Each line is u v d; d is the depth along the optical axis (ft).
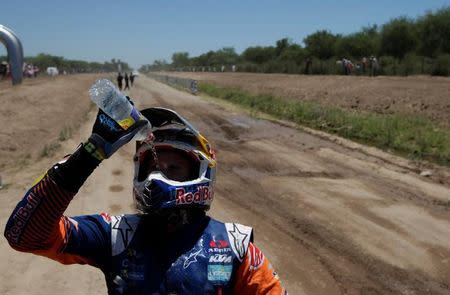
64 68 342.23
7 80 119.44
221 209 25.50
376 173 34.04
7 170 34.60
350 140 47.34
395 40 139.54
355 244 21.02
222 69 275.80
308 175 33.32
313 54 179.83
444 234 22.48
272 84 123.44
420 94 72.08
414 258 19.76
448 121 54.44
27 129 53.98
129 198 27.37
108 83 4.96
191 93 128.36
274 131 53.36
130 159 37.32
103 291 16.33
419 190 29.86
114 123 5.02
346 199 27.58
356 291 16.92
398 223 23.77
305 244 20.94
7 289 16.35
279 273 18.04
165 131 5.93
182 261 5.45
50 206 5.12
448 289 17.35
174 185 5.53
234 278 5.57
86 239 5.63
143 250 5.55
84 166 5.08
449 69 101.76
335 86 96.58
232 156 39.32
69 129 54.65
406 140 44.88
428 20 133.49
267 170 34.73
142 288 5.41
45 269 17.89
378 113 63.41
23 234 5.23
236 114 70.18
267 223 23.50
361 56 158.51
